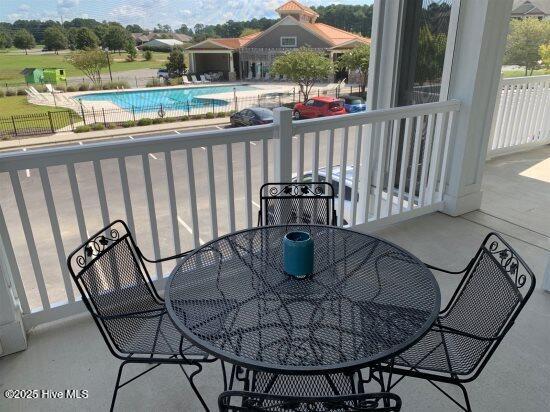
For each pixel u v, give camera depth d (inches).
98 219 224.2
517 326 86.7
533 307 92.9
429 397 69.3
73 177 79.4
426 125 143.8
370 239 73.7
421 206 138.0
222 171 317.7
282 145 98.7
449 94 131.6
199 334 50.6
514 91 202.2
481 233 129.9
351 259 67.1
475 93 126.7
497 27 122.6
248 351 47.7
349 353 47.1
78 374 74.5
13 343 78.8
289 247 59.1
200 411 67.0
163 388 71.7
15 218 229.8
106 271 63.2
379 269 64.4
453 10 123.6
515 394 69.8
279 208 89.4
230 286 60.3
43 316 85.0
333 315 53.9
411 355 59.4
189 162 89.7
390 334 50.1
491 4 117.7
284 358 46.4
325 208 89.8
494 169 193.3
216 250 70.4
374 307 55.4
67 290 86.7
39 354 79.2
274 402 48.4
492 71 128.1
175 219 92.6
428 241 124.7
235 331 51.2
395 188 158.1
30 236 79.7
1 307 75.9
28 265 173.3
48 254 182.7
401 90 145.9
